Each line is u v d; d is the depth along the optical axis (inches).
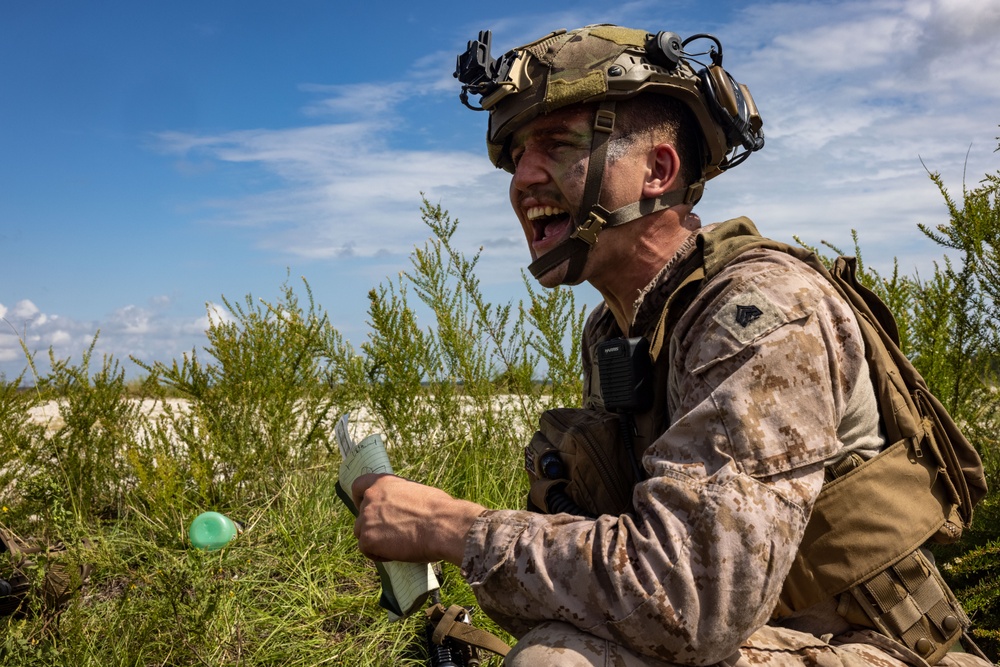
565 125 69.2
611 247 70.9
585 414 75.3
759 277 59.6
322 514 139.9
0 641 97.2
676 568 52.3
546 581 55.5
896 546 59.1
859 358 59.3
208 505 139.9
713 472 54.3
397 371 158.1
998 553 106.6
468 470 156.3
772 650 58.4
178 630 100.7
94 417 152.3
